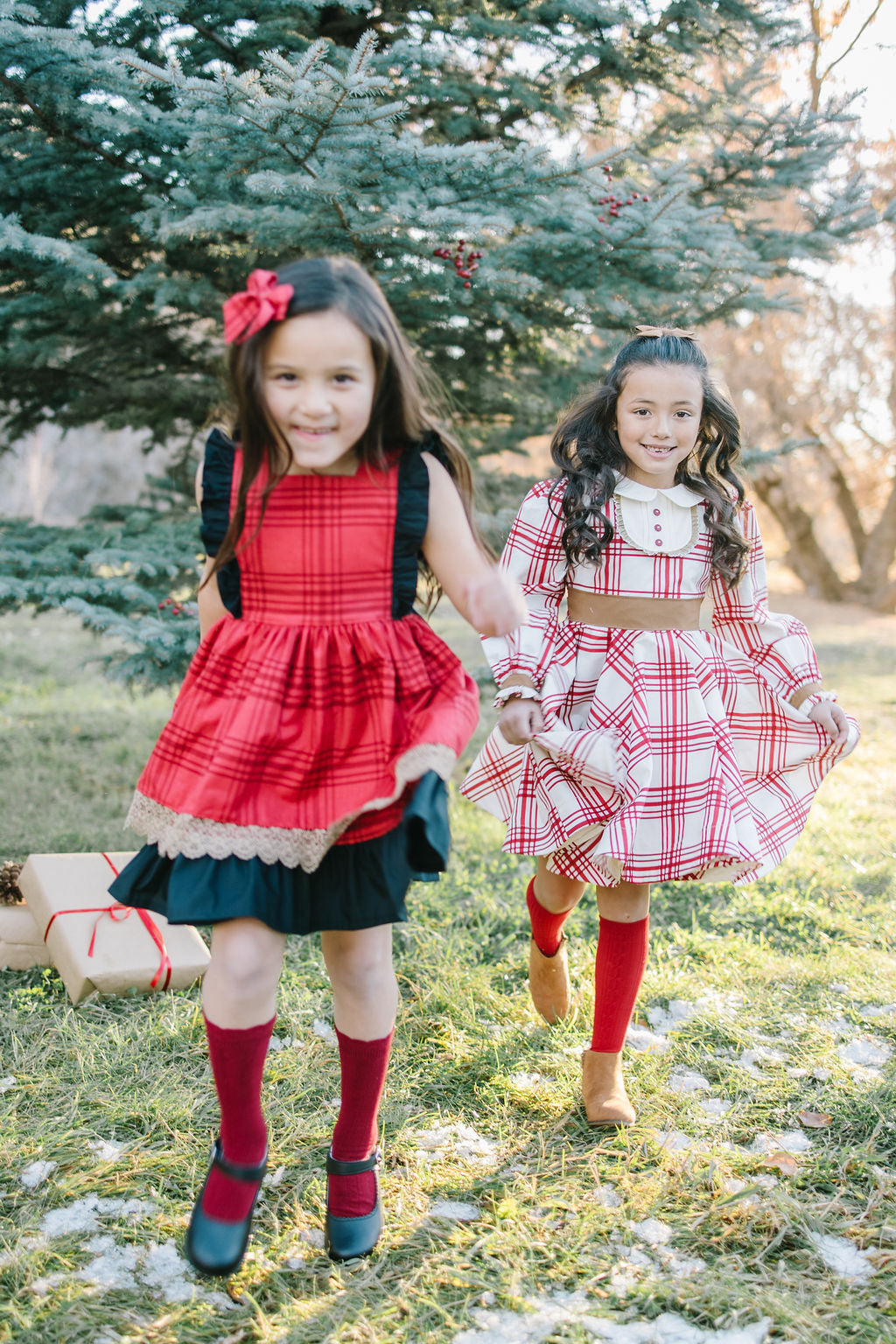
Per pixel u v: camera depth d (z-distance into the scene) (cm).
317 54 298
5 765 477
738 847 196
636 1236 171
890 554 1359
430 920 306
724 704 217
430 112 422
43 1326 150
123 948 253
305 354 140
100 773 469
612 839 192
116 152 373
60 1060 221
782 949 293
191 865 150
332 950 164
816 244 440
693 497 210
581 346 483
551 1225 174
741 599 220
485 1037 235
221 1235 152
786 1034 240
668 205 360
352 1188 166
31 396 454
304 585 154
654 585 206
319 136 307
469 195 352
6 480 1383
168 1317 152
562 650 211
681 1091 216
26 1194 179
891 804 451
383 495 155
